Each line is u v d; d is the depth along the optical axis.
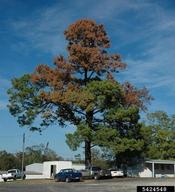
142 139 66.81
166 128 90.81
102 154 71.19
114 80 67.44
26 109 68.19
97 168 62.19
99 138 62.22
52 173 72.88
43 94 65.69
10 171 71.31
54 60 68.00
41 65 67.75
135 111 64.62
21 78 67.31
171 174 79.62
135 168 73.94
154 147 84.62
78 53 66.62
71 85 66.69
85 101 63.09
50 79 66.69
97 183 48.78
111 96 63.91
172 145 86.56
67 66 67.00
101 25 68.62
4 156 118.00
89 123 64.88
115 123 66.00
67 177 55.91
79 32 68.19
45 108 68.06
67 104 65.44
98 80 67.81
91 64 67.31
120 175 66.12
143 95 71.50
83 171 60.53
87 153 64.75
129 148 63.28
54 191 36.12
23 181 61.25
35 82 67.19
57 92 65.75
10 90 68.00
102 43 68.62
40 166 85.06
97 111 65.44
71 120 68.25
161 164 78.31
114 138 62.94
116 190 35.16
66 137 62.62
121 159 72.00
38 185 47.59
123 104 67.75
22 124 68.19
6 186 45.81
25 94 66.75
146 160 74.88
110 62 68.38
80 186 43.00
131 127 66.19
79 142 61.66
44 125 68.50
